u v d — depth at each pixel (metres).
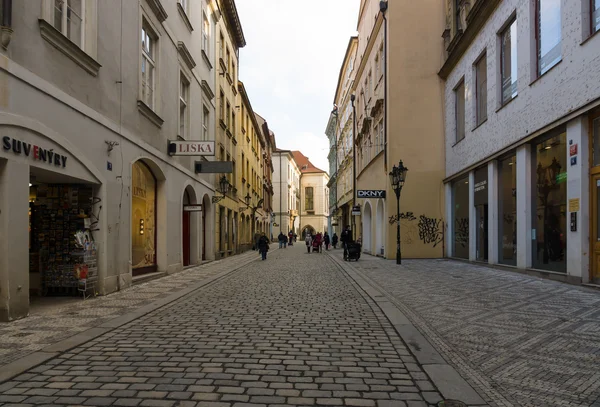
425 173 20.91
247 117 36.75
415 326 6.50
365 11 29.41
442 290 10.07
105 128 10.01
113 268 10.39
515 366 4.62
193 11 18.67
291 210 78.69
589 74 9.34
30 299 9.17
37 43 7.41
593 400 3.71
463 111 18.77
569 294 8.81
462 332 6.10
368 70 27.81
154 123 13.47
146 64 13.26
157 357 5.04
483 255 16.52
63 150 8.24
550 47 11.20
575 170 9.96
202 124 20.50
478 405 3.67
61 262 9.49
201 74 20.11
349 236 22.52
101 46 9.83
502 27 14.13
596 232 9.48
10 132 6.73
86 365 4.75
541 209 11.88
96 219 9.73
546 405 3.63
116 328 6.53
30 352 5.18
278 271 16.55
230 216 28.58
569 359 4.79
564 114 10.30
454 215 20.02
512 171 13.80
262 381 4.25
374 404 3.73
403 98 21.09
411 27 21.22
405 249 20.77
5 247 6.72
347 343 5.66
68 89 8.41
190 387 4.09
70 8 8.85
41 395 3.89
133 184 12.39
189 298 9.59
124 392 3.96
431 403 3.75
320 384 4.19
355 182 33.97
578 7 9.73
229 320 7.11
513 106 13.19
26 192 7.11
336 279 13.45
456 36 18.14
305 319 7.16
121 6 10.95
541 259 11.88
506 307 7.77
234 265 19.59
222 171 18.53
